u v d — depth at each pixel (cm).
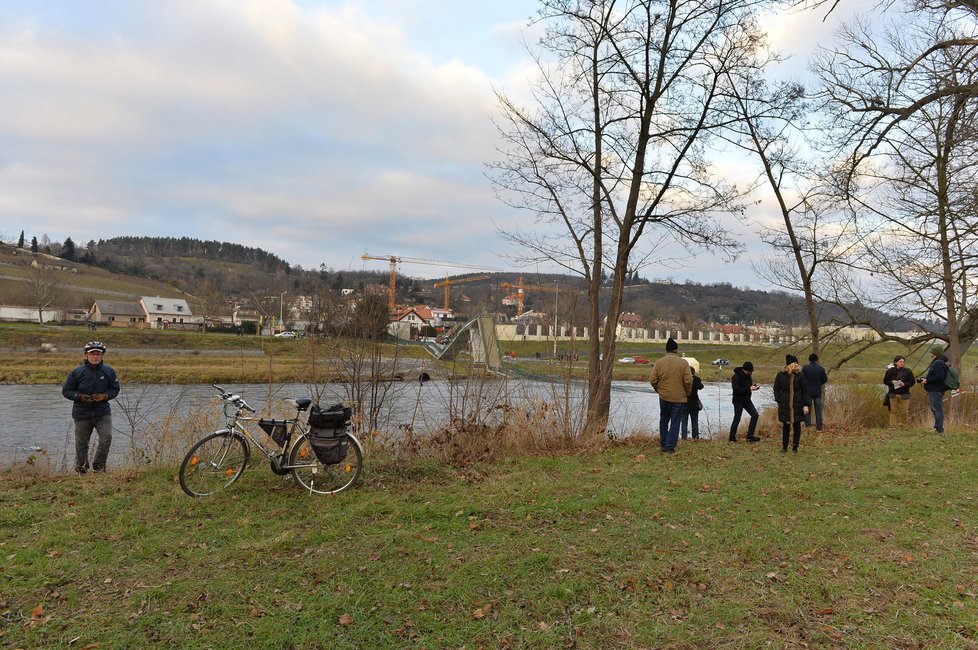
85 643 339
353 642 347
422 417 1045
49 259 14150
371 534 522
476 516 582
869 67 1123
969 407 1608
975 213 1267
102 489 648
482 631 362
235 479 661
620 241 1305
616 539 524
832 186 1437
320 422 652
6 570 430
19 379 3366
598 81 1323
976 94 919
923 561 485
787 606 398
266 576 430
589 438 1042
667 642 354
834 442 1143
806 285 1678
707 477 779
